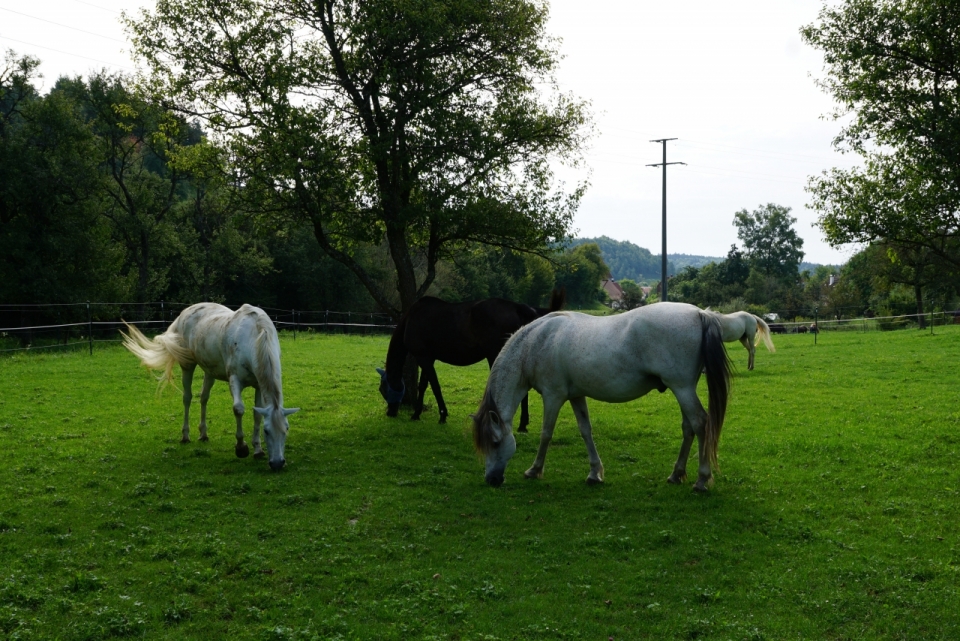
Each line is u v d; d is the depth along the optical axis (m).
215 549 6.42
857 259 56.34
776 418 12.12
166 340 10.14
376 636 5.01
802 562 6.13
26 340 28.33
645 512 7.45
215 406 13.18
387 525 7.18
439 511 7.62
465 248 14.92
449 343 11.70
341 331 41.31
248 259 41.03
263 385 8.88
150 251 36.84
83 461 9.27
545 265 60.09
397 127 12.38
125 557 6.26
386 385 12.62
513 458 9.99
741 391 15.04
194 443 10.43
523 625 5.18
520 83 13.39
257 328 9.09
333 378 16.92
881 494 7.88
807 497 7.84
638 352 7.71
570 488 8.40
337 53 12.41
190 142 25.42
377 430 11.52
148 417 12.09
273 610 5.39
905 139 9.80
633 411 13.22
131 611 5.29
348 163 12.63
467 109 12.98
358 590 5.74
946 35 9.30
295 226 13.26
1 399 13.35
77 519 7.14
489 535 6.91
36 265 28.58
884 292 58.81
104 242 30.94
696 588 5.65
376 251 45.34
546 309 11.37
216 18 11.85
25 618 5.11
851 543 6.50
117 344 25.55
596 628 5.11
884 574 5.80
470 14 12.17
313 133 11.59
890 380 15.82
